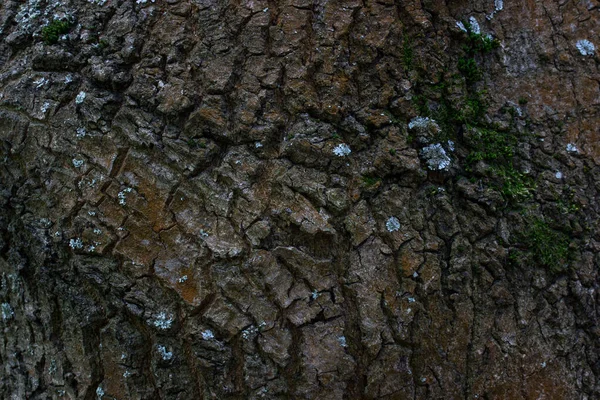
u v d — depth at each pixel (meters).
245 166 0.47
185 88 0.47
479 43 0.51
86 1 0.50
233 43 0.48
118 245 0.47
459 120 0.49
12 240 0.52
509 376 0.47
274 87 0.47
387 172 0.48
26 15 0.50
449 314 0.47
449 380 0.47
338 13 0.48
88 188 0.48
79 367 0.49
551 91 0.51
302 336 0.46
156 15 0.49
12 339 0.54
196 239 0.46
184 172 0.47
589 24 0.52
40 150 0.49
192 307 0.46
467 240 0.48
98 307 0.48
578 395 0.48
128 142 0.48
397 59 0.49
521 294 0.48
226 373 0.46
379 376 0.46
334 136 0.47
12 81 0.50
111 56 0.49
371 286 0.46
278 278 0.46
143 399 0.47
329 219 0.47
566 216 0.49
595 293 0.49
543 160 0.50
